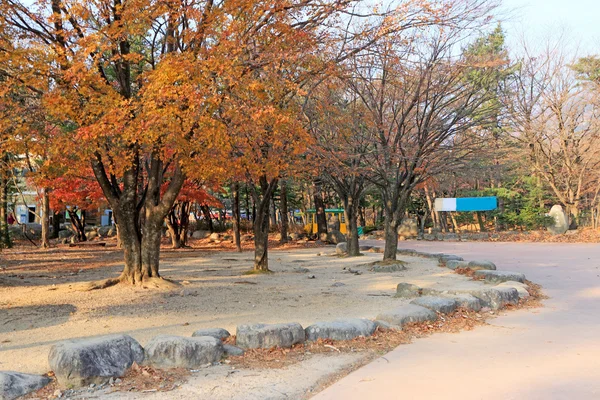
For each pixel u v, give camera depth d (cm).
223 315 882
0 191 2625
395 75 1441
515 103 2964
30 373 538
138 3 937
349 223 2192
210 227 4022
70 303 996
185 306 970
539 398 452
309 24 1066
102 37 1007
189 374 532
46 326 790
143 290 1155
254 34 985
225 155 1091
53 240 3509
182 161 1037
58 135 1123
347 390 485
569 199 3191
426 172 1605
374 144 1570
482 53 1559
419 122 1605
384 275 1470
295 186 3444
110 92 1004
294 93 1048
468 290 944
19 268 1741
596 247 2381
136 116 941
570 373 525
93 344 522
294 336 648
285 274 1546
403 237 3650
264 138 1173
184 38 981
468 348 639
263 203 1579
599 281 1264
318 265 1850
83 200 2489
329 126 1508
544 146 3192
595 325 768
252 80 919
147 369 534
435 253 2108
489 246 2673
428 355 607
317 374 537
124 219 1227
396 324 745
